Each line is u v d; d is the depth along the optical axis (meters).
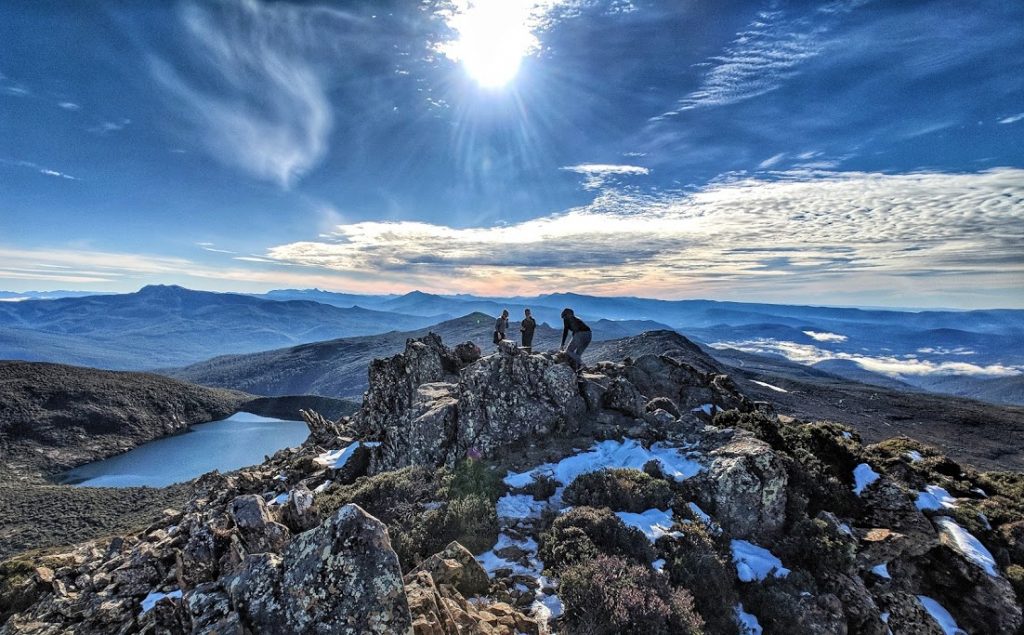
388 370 30.20
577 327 23.59
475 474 15.95
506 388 20.42
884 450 20.52
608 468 15.66
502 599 10.18
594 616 9.23
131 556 15.18
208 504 20.41
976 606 13.46
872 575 13.79
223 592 8.23
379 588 7.27
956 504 16.67
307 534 8.11
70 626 12.70
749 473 14.53
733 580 12.03
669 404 22.17
